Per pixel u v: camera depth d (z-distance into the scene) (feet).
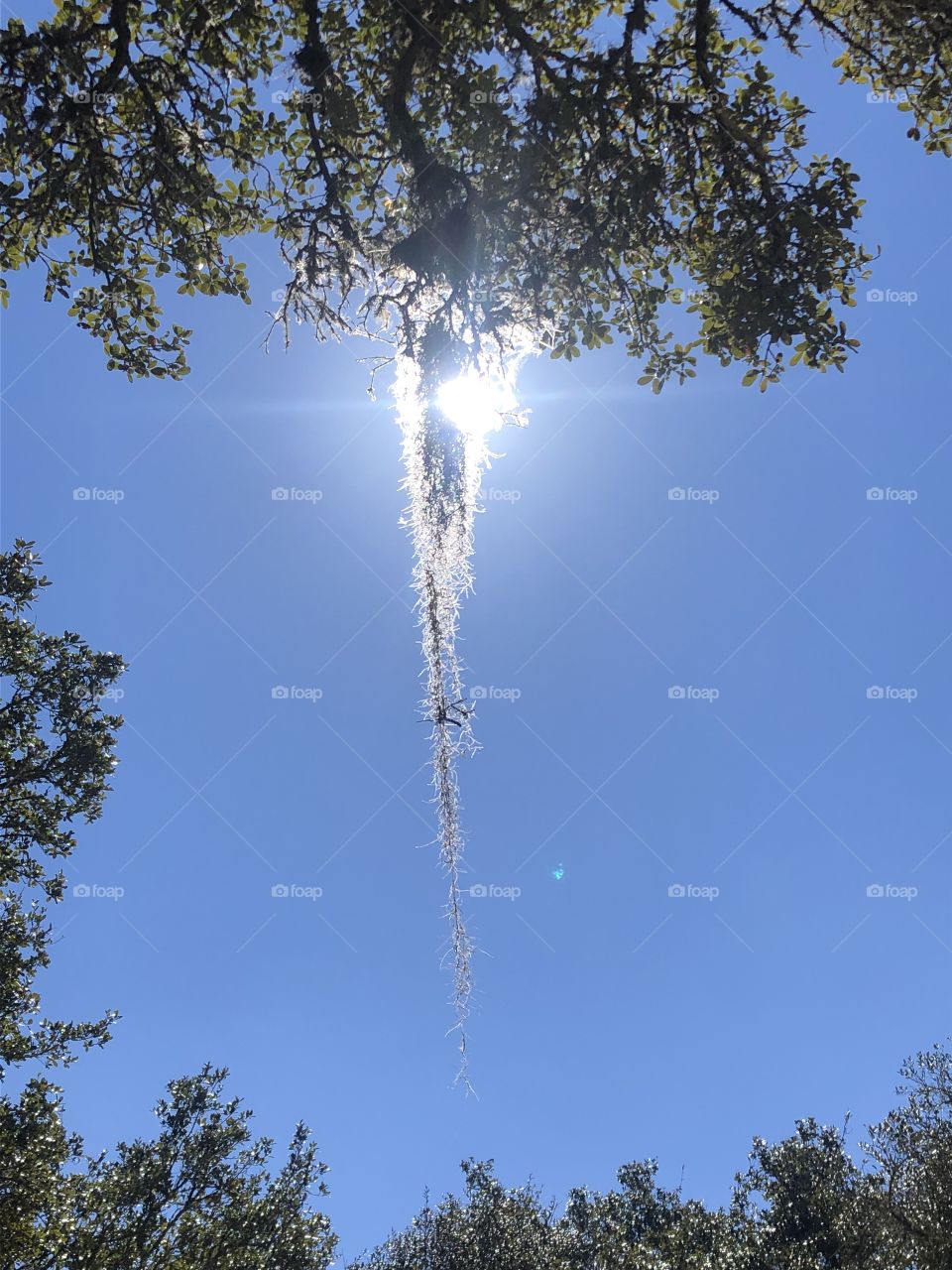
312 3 16.16
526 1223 61.72
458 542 16.12
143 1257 37.27
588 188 17.13
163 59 18.47
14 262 21.02
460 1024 15.10
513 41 16.31
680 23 17.69
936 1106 46.01
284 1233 41.37
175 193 19.66
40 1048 33.14
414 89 16.94
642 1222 69.00
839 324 18.01
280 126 19.38
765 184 17.60
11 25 17.06
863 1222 47.24
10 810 33.86
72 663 36.01
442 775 15.81
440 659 15.93
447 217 15.83
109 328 21.77
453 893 15.61
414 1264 59.98
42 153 18.24
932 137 19.80
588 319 18.83
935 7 16.70
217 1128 43.04
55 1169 33.24
